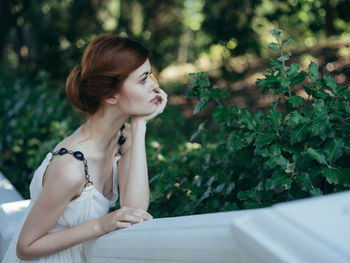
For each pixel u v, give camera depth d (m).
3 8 9.88
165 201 3.11
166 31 12.40
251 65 11.62
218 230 1.13
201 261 1.22
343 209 0.94
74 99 1.90
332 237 0.87
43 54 10.27
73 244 1.76
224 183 2.61
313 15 10.95
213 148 3.29
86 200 1.87
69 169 1.79
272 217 0.97
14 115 5.09
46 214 1.79
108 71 1.79
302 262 0.86
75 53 10.20
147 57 1.86
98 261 1.77
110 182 2.14
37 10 10.59
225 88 10.67
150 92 1.88
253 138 2.28
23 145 4.72
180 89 11.46
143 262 1.49
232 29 10.88
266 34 11.18
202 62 13.10
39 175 1.88
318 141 2.11
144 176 2.07
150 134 3.66
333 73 9.59
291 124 2.10
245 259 1.03
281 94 2.44
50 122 4.77
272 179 2.06
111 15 11.43
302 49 11.30
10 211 2.44
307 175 2.03
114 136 2.04
